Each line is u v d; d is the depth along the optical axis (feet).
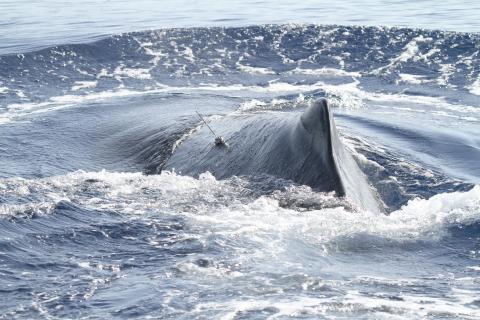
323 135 169.89
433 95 315.17
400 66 348.59
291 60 358.23
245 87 327.88
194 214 168.96
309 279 137.59
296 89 324.80
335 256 148.46
